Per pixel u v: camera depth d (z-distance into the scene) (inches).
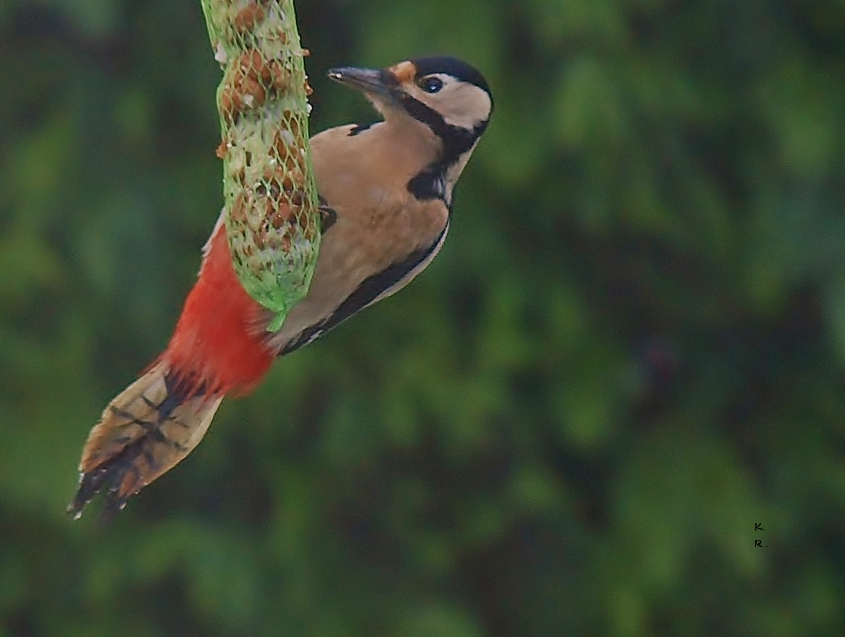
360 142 281.7
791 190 563.5
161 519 561.0
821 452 598.5
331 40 541.0
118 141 542.6
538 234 565.3
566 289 563.2
